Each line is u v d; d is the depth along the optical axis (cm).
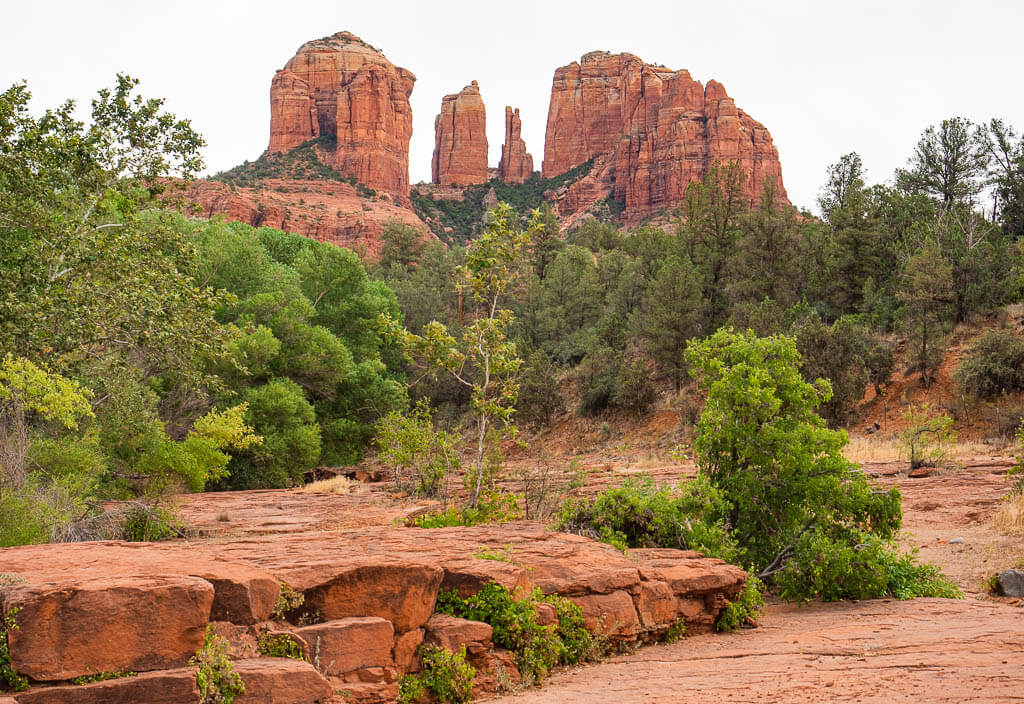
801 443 1145
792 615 984
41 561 608
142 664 500
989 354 3331
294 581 611
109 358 1909
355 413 4331
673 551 997
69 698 470
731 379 1191
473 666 638
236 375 3547
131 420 2125
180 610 514
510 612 666
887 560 1133
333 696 549
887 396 3653
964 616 884
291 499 2433
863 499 1120
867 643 723
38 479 1608
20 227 1786
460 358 1489
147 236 1906
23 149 1722
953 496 1969
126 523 1573
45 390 1392
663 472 2808
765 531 1173
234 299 1941
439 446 2086
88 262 1748
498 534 910
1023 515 1588
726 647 772
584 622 734
